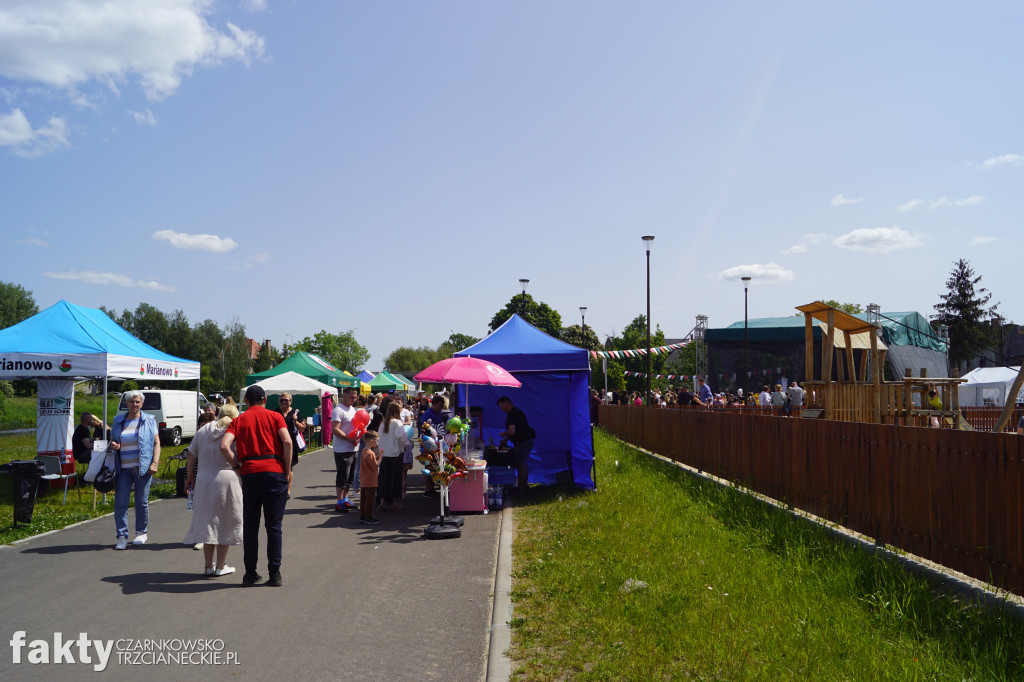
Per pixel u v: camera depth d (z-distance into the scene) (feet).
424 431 34.09
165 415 78.48
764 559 21.75
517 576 21.72
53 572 23.15
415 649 15.97
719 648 14.87
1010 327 229.04
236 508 22.31
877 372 46.73
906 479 20.86
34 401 176.35
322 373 87.10
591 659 14.83
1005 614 15.31
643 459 53.52
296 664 15.08
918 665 13.52
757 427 33.42
